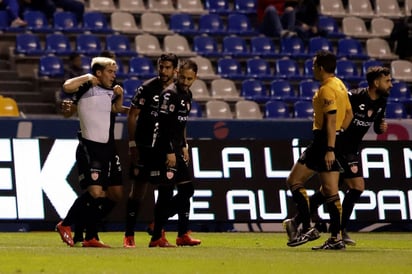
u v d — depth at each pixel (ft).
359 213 182.70
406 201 184.65
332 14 302.86
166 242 130.31
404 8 309.01
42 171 171.63
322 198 132.46
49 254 111.96
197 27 288.51
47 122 177.88
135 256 110.11
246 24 288.10
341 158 127.65
